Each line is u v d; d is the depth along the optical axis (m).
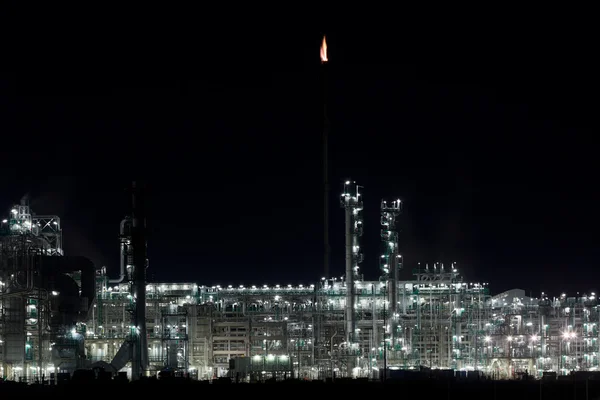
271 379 116.25
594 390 110.38
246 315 163.88
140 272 134.62
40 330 132.38
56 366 136.50
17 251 136.12
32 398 99.62
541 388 107.75
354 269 159.38
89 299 150.62
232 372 137.38
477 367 159.25
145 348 133.88
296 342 162.12
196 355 160.75
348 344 156.25
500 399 109.56
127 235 135.50
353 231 159.50
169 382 105.19
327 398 106.31
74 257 149.62
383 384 108.38
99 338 155.50
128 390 101.75
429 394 108.00
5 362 134.25
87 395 100.69
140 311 134.38
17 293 132.88
